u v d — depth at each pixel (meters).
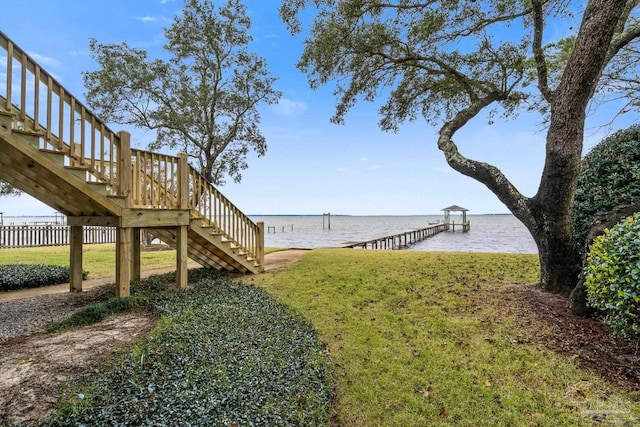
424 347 3.91
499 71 7.40
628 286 3.02
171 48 12.27
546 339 3.97
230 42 12.54
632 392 2.96
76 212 6.05
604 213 4.85
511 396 2.99
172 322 4.12
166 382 2.74
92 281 7.63
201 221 6.91
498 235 35.56
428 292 5.87
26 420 2.22
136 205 5.77
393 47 7.68
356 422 2.71
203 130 12.90
